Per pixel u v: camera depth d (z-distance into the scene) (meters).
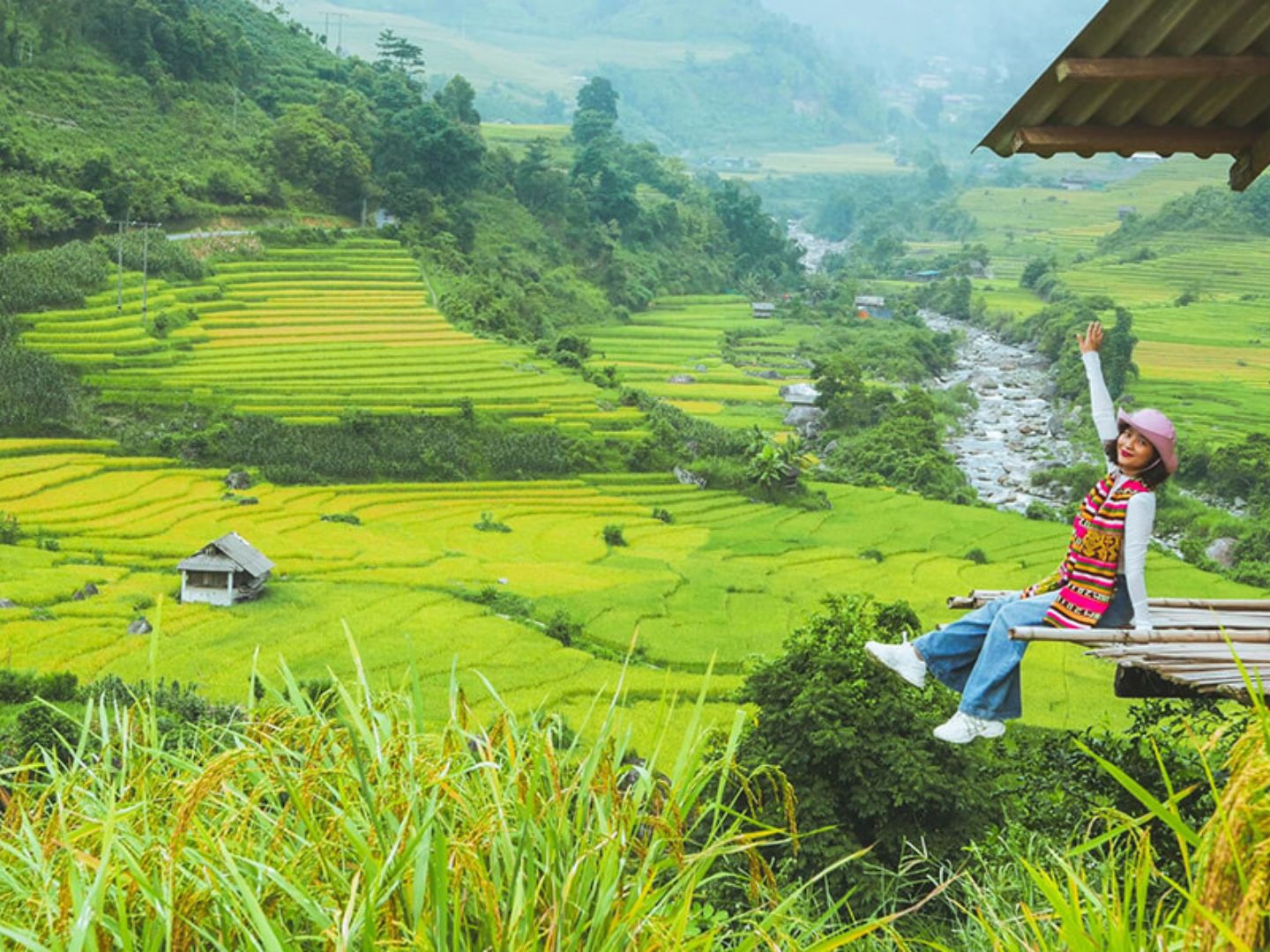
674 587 61.62
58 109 108.69
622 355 117.50
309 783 4.02
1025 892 5.97
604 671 46.31
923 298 155.88
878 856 19.88
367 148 124.31
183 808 3.64
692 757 4.21
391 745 4.02
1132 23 5.66
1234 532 78.25
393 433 80.94
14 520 61.78
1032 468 95.12
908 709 20.50
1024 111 6.40
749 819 4.27
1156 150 6.65
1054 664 49.47
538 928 3.74
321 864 3.96
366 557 63.09
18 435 74.38
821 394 101.25
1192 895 3.52
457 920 3.65
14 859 4.07
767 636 54.56
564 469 82.69
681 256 149.12
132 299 90.31
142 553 60.62
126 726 4.29
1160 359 117.69
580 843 3.94
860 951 5.69
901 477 90.06
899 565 71.50
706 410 102.81
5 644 46.00
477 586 58.94
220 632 49.41
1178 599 7.23
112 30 118.69
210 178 108.94
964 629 6.73
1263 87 6.25
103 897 3.53
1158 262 158.12
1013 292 155.88
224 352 89.12
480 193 133.38
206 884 3.64
